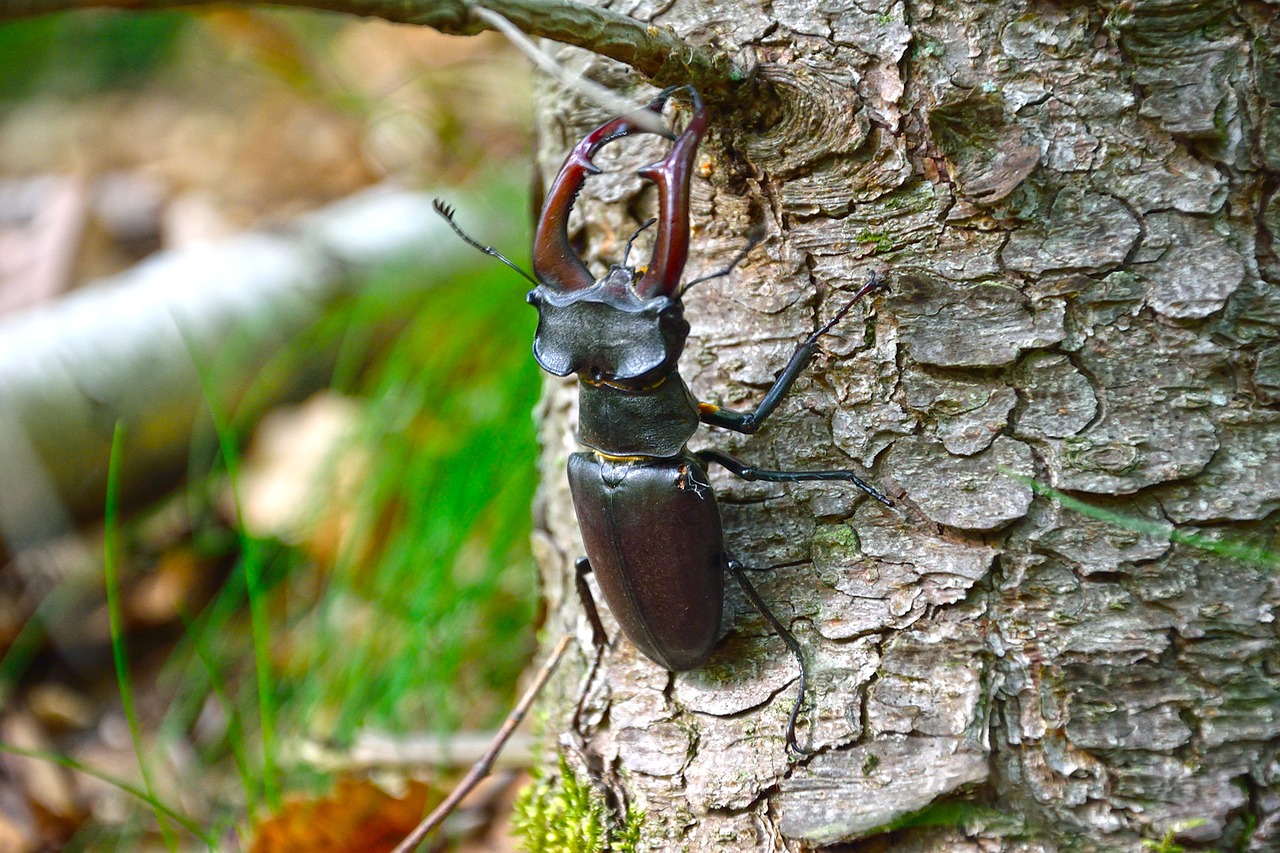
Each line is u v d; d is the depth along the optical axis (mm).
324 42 830
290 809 404
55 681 475
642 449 363
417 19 321
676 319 355
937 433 360
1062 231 353
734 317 371
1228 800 353
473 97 713
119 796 440
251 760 436
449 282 555
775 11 361
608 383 364
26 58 1014
